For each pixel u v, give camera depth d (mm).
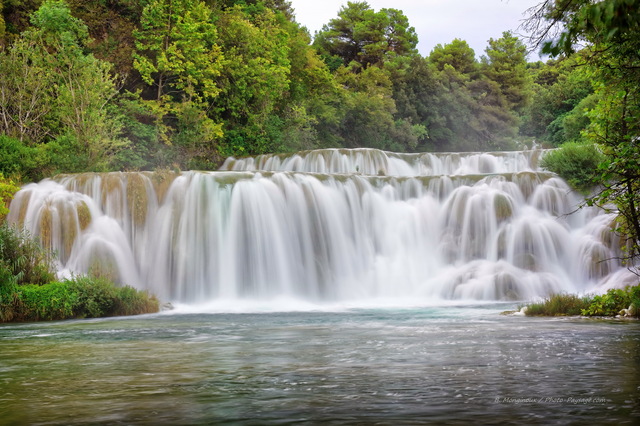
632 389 7160
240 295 27469
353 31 89562
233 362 9773
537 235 29734
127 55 44188
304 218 29094
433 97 76812
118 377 8391
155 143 41469
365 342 12375
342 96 63000
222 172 28875
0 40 39469
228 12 50906
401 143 70000
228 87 46500
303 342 12594
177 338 13773
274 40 52531
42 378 8352
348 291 28859
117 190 27922
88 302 21031
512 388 7281
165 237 27609
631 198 13391
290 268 28344
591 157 31141
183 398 6918
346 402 6621
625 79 12586
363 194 30938
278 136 49406
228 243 27750
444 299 28375
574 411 6086
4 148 31562
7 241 21859
